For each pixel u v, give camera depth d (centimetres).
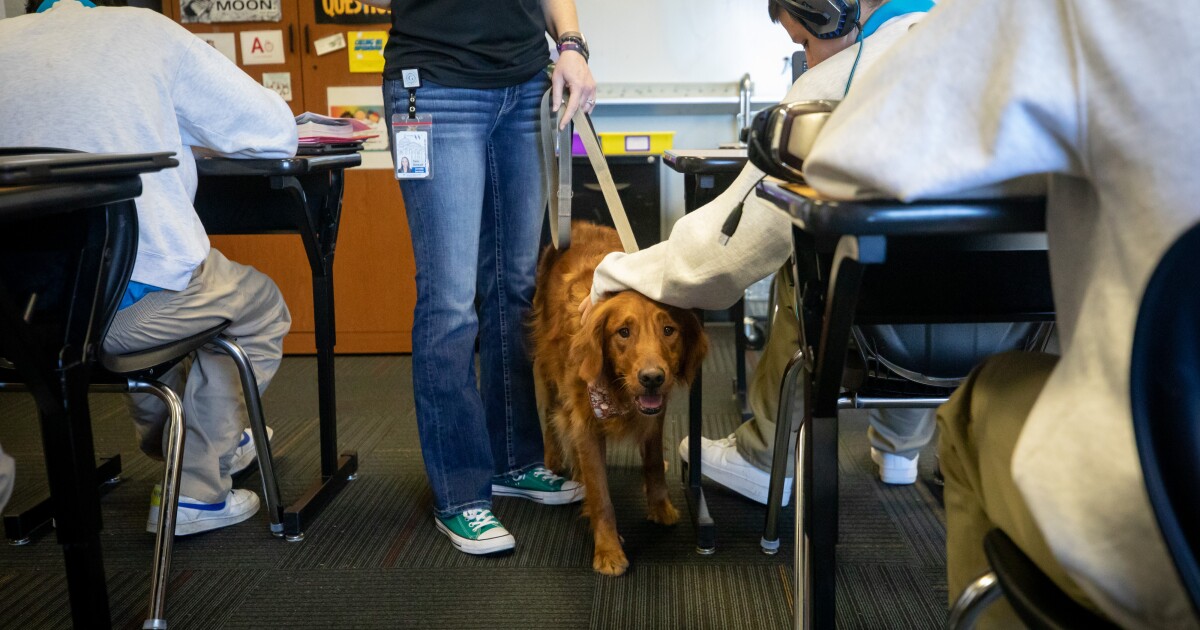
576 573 189
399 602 178
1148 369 55
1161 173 59
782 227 137
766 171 97
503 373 224
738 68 428
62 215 120
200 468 205
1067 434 62
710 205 148
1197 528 53
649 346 175
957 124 68
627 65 429
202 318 174
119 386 160
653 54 428
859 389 148
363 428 291
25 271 122
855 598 177
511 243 212
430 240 190
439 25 183
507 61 189
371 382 347
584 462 196
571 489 225
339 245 383
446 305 192
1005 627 90
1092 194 67
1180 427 54
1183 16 59
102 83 159
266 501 206
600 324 180
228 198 212
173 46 170
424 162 183
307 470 252
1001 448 80
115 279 129
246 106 179
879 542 202
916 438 226
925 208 75
